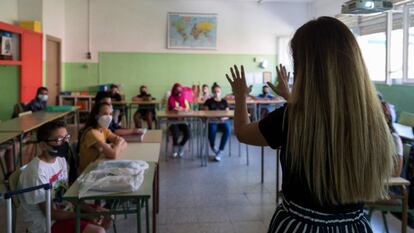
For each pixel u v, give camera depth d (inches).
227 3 362.0
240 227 122.3
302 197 38.9
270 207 140.7
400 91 237.1
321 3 347.6
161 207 139.9
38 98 236.5
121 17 353.7
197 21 359.9
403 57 233.3
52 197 79.7
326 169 36.5
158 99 361.4
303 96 37.9
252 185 169.6
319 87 37.0
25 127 161.9
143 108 313.0
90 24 351.3
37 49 283.1
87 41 352.2
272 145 41.6
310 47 38.3
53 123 83.0
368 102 37.3
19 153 160.4
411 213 104.7
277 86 55.0
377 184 37.1
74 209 80.8
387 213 120.7
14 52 253.9
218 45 364.2
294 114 38.1
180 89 243.8
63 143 82.4
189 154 237.8
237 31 365.1
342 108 36.3
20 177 77.4
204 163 213.8
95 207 84.8
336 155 36.1
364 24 284.0
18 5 291.9
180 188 164.9
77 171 110.1
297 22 370.6
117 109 289.9
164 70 361.4
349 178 36.2
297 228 38.6
